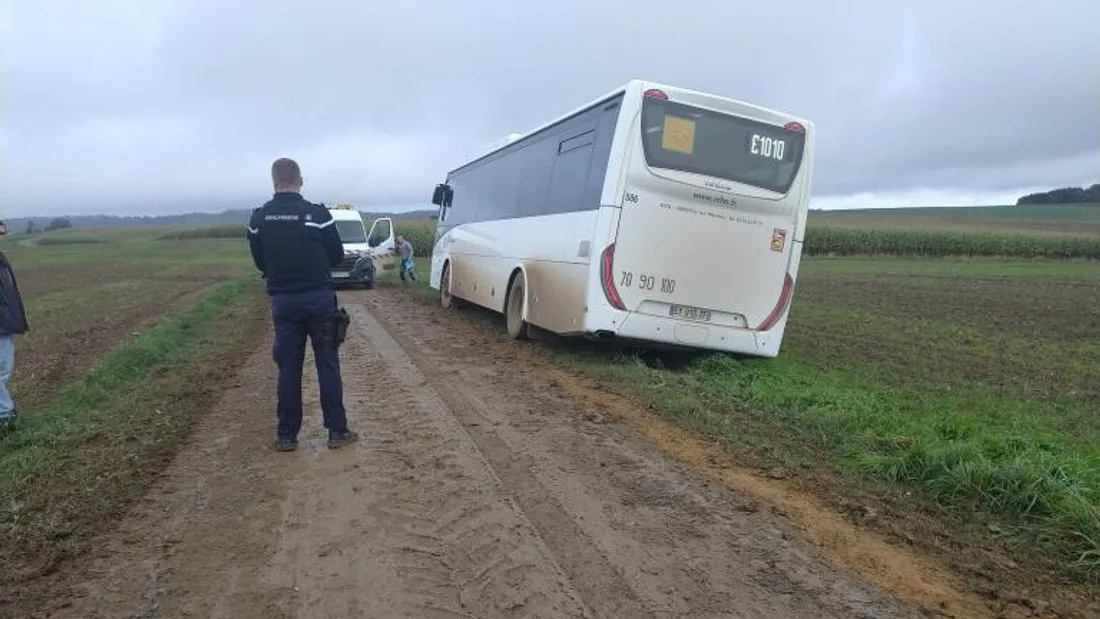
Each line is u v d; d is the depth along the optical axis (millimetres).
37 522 4496
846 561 4180
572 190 10086
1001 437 6395
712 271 9352
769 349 9742
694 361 10156
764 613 3574
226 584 3783
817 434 6711
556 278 10352
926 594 3840
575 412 7266
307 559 4055
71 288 26828
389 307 17516
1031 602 3783
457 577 3859
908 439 6262
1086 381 10422
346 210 24797
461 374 9078
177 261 49969
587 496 5008
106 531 4414
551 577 3871
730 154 9266
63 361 10570
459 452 5867
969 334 15219
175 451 5910
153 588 3738
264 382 8562
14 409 6566
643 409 7465
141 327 14508
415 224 55688
